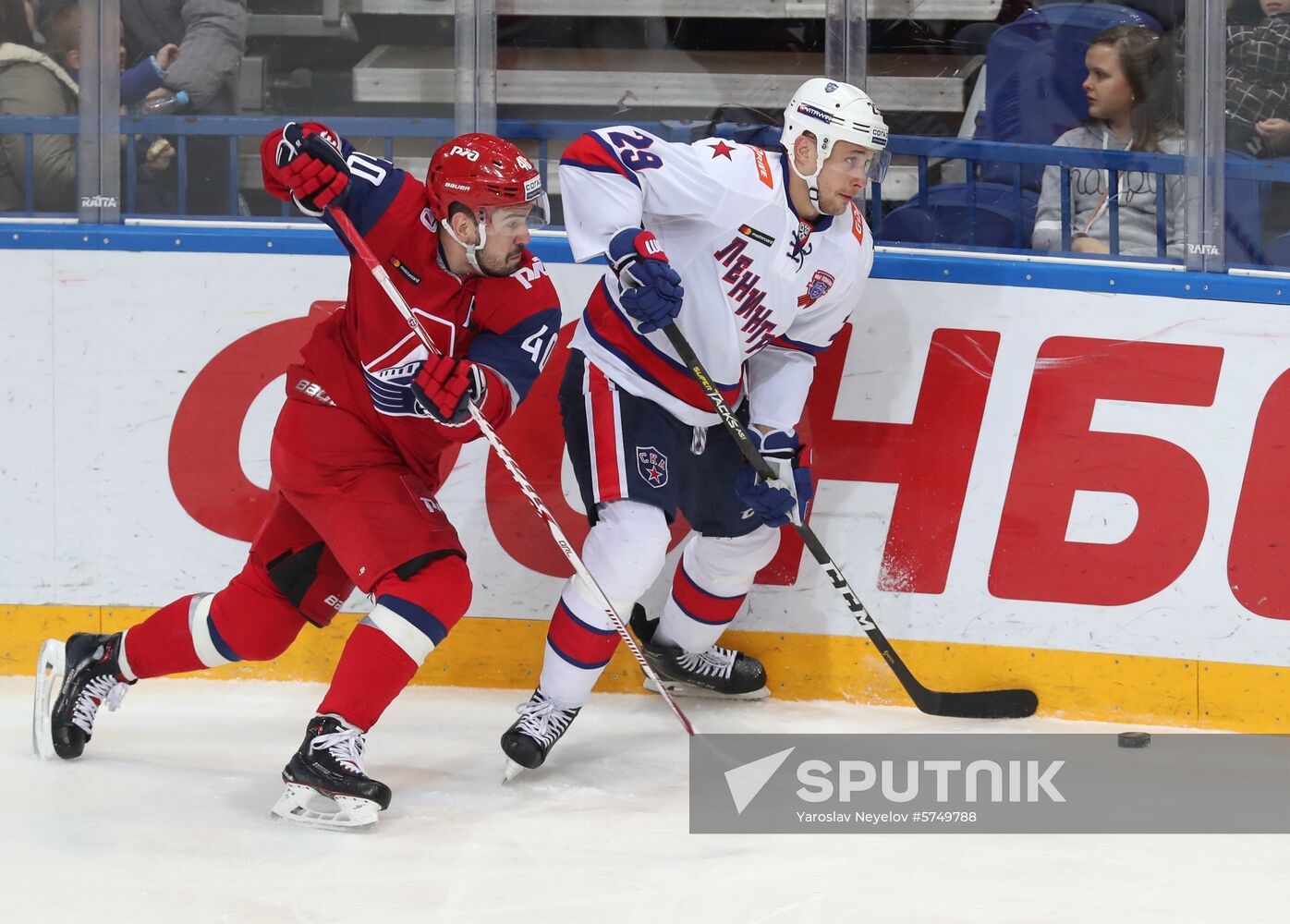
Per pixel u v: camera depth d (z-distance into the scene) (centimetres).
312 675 1361
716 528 1209
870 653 1356
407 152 1362
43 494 1341
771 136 1347
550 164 1376
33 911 842
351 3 1334
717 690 1336
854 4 1328
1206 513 1318
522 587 1362
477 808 1059
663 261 1037
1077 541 1328
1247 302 1299
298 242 1321
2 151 1346
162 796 1056
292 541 1101
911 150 1352
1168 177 1338
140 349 1330
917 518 1340
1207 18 1304
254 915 844
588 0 1338
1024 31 1327
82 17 1325
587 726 1278
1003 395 1323
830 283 1145
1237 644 1321
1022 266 1312
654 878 923
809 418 1338
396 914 851
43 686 1121
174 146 1347
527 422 1345
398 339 1002
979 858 977
